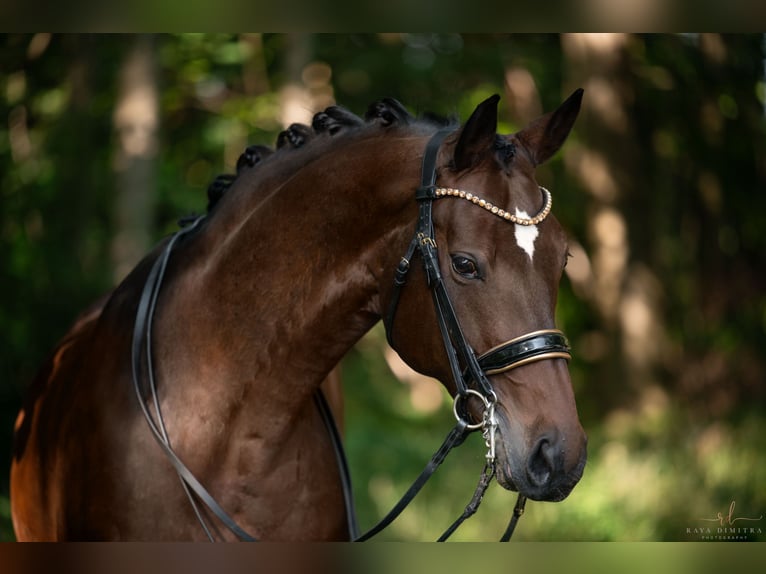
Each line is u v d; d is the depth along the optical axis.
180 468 3.91
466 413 3.62
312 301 3.95
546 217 3.55
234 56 14.78
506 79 15.50
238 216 4.18
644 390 13.82
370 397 14.10
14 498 5.50
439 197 3.62
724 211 15.55
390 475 11.90
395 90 14.84
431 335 3.64
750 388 14.45
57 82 14.20
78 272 11.62
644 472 10.99
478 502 3.54
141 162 12.27
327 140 4.14
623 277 14.38
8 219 13.03
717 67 14.74
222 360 4.04
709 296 15.33
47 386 5.14
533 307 3.44
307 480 4.19
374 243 3.84
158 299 4.31
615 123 14.50
